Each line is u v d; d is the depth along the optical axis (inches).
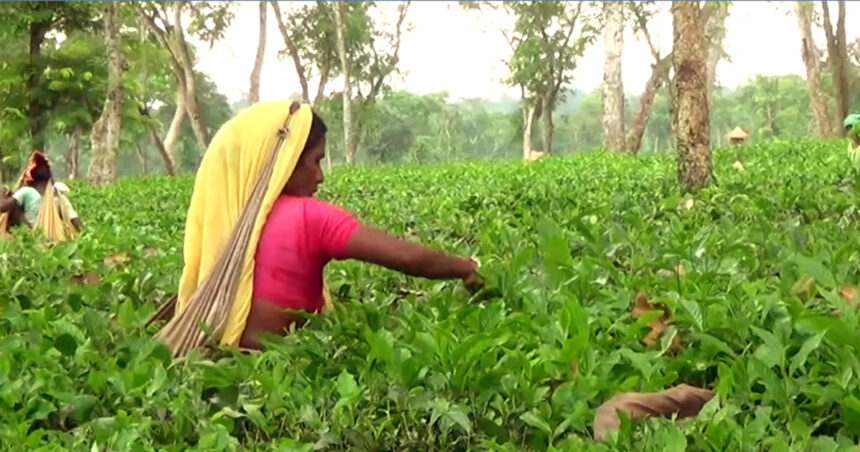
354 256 190.2
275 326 187.2
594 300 199.0
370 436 138.3
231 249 187.2
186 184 1108.5
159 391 158.2
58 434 145.3
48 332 194.4
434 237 345.1
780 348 152.6
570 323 166.7
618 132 1446.9
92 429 145.1
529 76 2324.1
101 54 1396.4
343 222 189.6
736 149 1134.4
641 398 139.2
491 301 200.5
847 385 142.1
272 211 189.6
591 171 921.5
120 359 178.9
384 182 914.1
